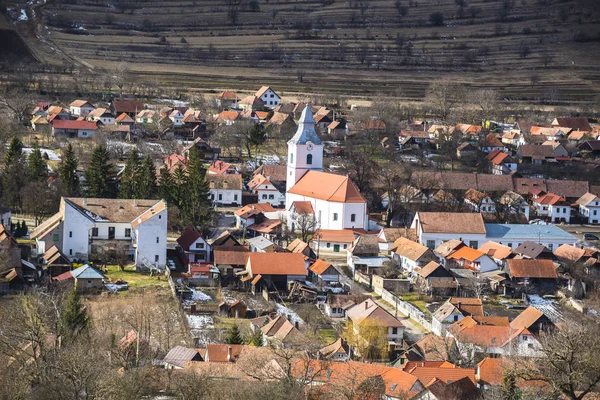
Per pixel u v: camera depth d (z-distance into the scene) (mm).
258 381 153875
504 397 143125
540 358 157875
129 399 141375
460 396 164500
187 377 151625
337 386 148500
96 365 144375
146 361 168375
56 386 137250
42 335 162500
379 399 151875
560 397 138125
